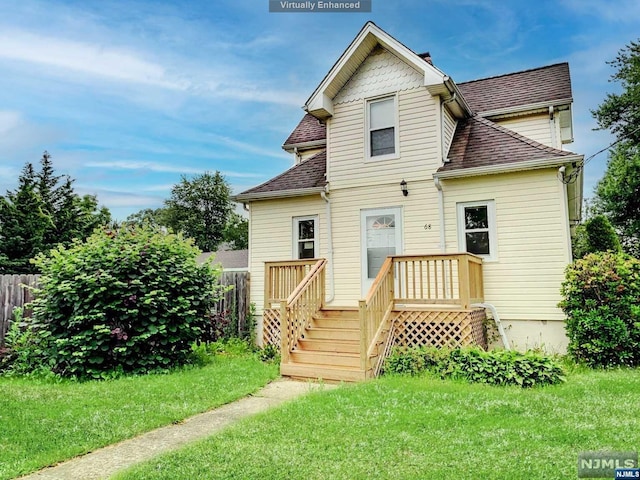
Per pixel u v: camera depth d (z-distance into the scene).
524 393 5.52
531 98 11.02
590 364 7.36
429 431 4.13
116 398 5.57
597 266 7.56
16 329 7.83
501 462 3.36
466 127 10.77
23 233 19.64
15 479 3.35
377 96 10.45
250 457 3.55
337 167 10.77
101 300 7.29
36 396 5.62
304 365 7.33
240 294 11.18
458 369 6.60
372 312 7.25
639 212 20.33
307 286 8.45
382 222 10.17
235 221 52.34
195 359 8.44
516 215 8.90
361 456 3.54
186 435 4.34
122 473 3.32
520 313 8.70
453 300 7.56
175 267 8.09
